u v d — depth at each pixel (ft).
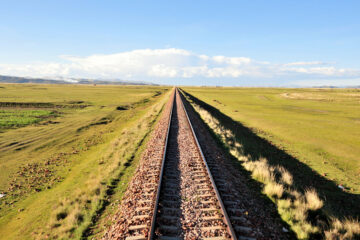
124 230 16.96
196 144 40.32
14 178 35.40
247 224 17.76
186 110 90.79
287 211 20.77
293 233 18.33
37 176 36.19
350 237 17.80
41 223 22.27
